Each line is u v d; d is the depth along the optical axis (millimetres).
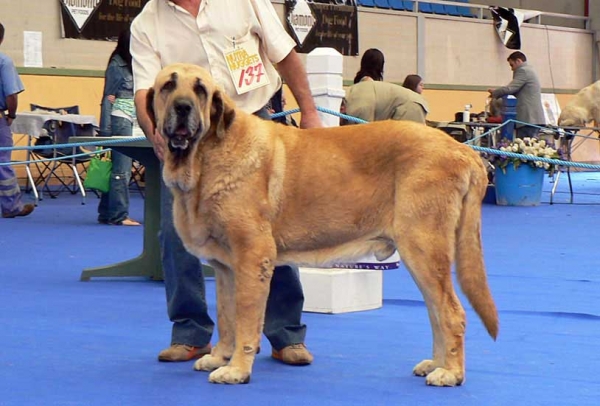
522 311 6238
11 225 11188
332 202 4254
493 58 22797
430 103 21406
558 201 15570
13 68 11422
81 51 16266
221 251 4277
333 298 6164
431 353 4961
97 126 13969
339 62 6887
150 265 7566
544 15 23938
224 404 3887
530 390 4160
